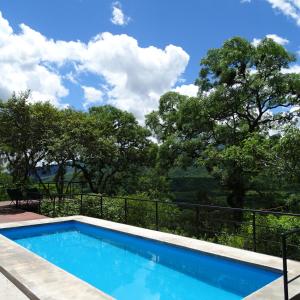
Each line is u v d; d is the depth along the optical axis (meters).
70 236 10.14
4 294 5.12
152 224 13.63
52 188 21.73
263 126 19.91
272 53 18.38
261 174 16.03
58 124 18.22
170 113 23.97
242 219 18.47
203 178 22.66
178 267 7.18
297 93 18.64
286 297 4.25
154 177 25.41
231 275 6.41
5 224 10.35
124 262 7.64
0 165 19.77
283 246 4.25
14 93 16.50
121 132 31.30
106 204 13.66
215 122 20.22
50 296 4.78
